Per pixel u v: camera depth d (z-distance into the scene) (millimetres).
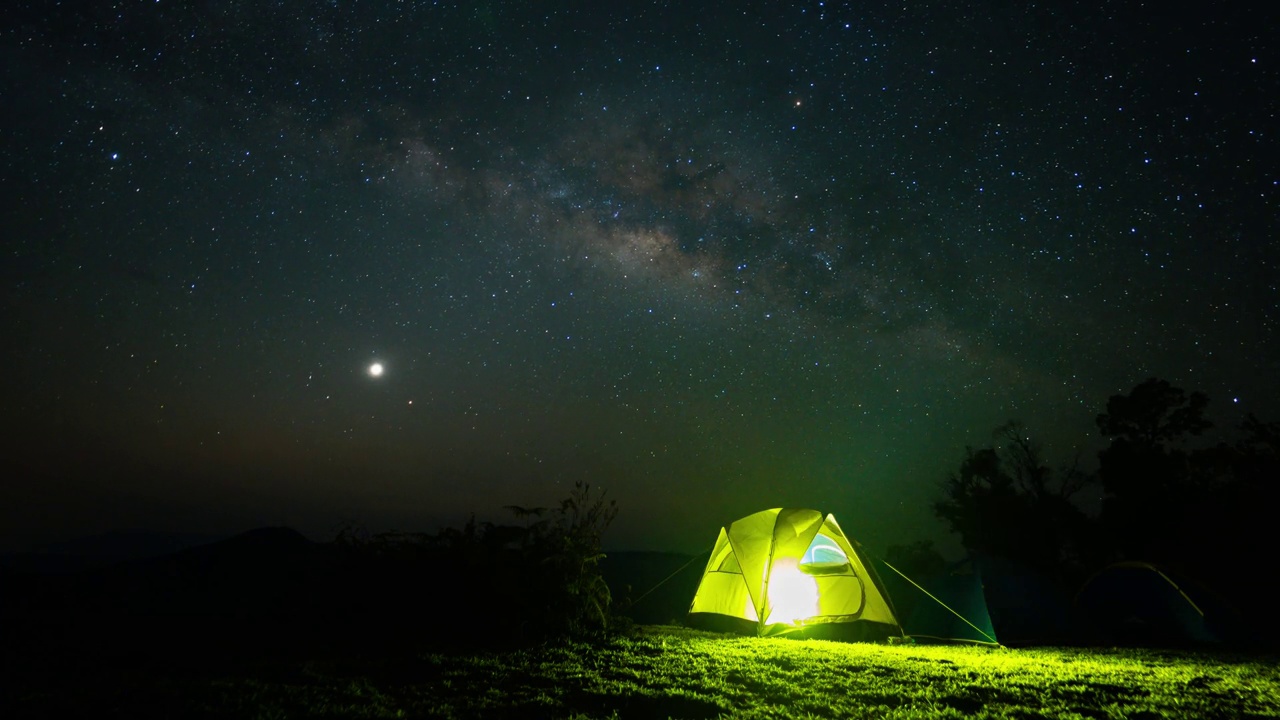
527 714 5898
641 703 6422
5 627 7957
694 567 15812
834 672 8328
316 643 8688
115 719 5145
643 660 8531
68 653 7285
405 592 10062
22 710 5234
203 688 6062
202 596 10461
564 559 10805
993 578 13680
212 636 8688
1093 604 14367
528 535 10961
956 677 8219
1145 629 13406
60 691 5840
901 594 14211
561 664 7973
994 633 12539
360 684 6582
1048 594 13836
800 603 12914
